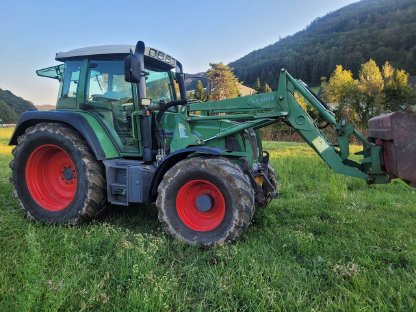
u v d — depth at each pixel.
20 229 3.93
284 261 3.19
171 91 5.21
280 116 4.05
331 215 4.78
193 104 4.45
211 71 50.03
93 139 4.21
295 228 4.23
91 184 4.11
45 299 2.31
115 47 4.42
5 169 8.92
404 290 2.62
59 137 4.28
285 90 4.04
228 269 2.94
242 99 4.27
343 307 2.43
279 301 2.48
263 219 4.46
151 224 4.28
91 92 4.62
